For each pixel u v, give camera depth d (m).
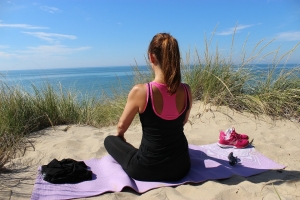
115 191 2.24
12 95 4.44
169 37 2.16
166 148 2.29
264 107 4.41
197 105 4.82
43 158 3.05
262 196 2.09
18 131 3.99
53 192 2.21
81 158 3.06
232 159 2.81
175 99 2.22
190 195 2.16
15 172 2.69
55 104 4.77
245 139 3.33
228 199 2.06
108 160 2.82
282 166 2.76
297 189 2.26
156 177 2.37
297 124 4.10
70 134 4.05
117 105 5.84
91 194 2.19
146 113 2.21
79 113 5.11
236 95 4.75
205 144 3.52
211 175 2.49
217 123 4.17
